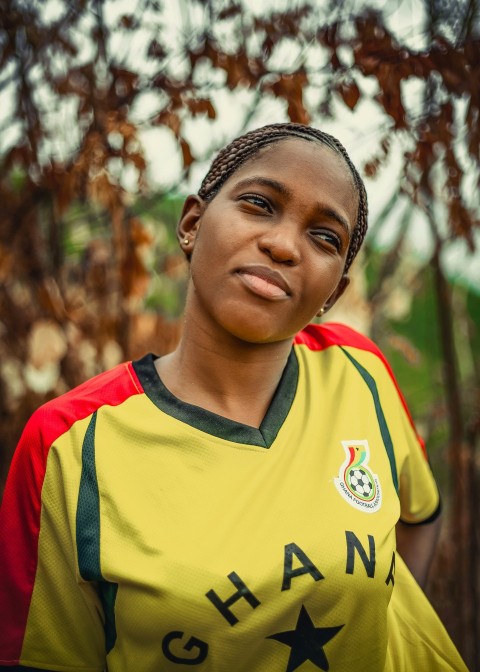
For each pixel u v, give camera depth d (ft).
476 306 11.40
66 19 6.71
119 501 3.31
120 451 3.43
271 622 3.18
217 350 3.52
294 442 3.58
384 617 3.48
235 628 3.14
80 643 3.55
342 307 8.55
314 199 3.33
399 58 5.83
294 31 6.27
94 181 6.84
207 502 3.29
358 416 3.85
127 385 3.67
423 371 12.21
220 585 3.12
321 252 3.41
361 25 5.96
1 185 7.36
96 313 7.64
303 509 3.34
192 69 6.40
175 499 3.29
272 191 3.32
